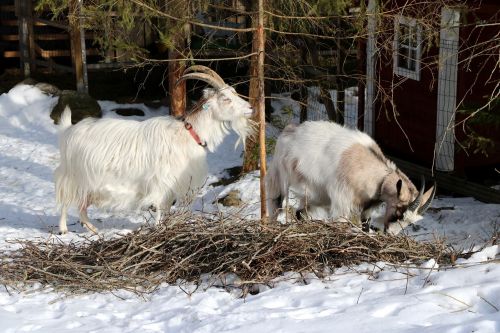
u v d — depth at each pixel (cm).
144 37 1114
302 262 574
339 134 632
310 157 634
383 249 579
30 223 751
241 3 862
